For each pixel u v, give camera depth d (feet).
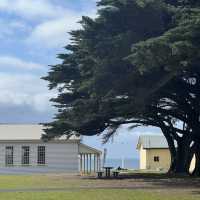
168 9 138.72
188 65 133.69
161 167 372.99
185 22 122.11
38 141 309.42
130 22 146.00
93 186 140.87
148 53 122.31
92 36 155.63
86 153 316.19
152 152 380.78
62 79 200.95
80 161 314.35
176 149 228.43
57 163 307.99
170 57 123.54
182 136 223.51
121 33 146.61
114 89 155.94
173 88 175.63
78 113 188.55
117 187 135.95
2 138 312.50
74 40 196.34
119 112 182.70
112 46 145.69
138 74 149.38
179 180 167.63
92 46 156.15
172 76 149.79
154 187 135.13
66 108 201.77
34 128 320.50
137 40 143.33
